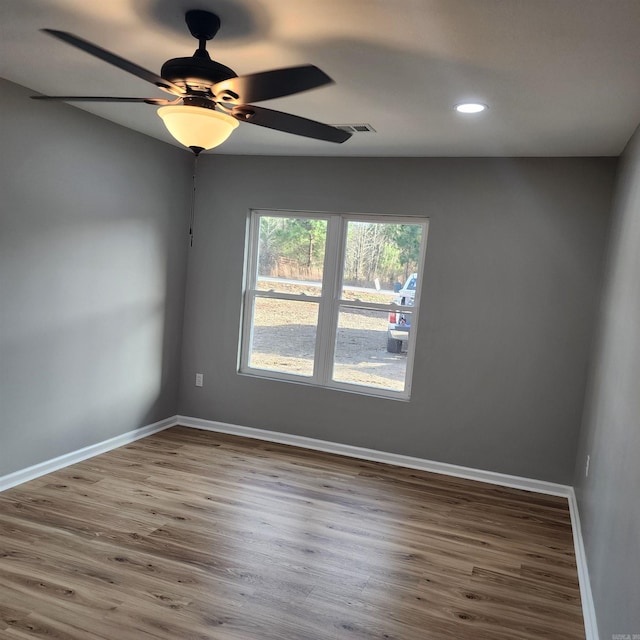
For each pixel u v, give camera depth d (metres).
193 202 4.76
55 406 3.62
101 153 3.74
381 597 2.53
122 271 4.07
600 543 2.43
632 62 2.10
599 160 3.70
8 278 3.17
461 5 1.76
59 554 2.68
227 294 4.73
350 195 4.32
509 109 2.79
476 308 4.04
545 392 3.92
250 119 2.13
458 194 4.04
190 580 2.55
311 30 2.03
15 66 2.75
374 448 4.38
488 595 2.62
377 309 4.41
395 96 2.72
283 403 4.62
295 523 3.20
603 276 3.62
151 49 2.32
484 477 4.11
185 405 4.93
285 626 2.28
